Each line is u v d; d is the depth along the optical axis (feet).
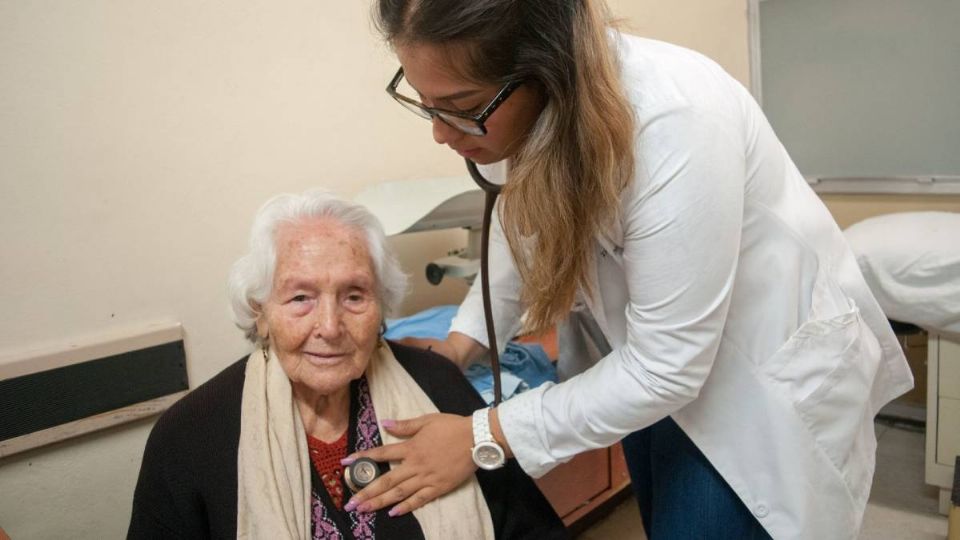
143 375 5.03
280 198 3.47
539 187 2.64
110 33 4.65
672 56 2.81
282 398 3.36
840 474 3.39
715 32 9.64
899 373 3.84
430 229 5.54
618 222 2.83
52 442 4.65
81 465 4.89
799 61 9.73
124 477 5.10
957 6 8.25
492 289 4.32
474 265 5.94
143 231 4.98
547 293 3.00
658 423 3.82
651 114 2.60
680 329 2.79
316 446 3.48
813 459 3.30
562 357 4.81
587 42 2.40
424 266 6.88
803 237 3.23
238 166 5.39
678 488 3.69
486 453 3.28
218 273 5.40
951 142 8.61
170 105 4.98
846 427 3.36
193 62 5.04
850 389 3.32
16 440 4.50
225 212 5.37
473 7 2.22
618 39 2.75
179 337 5.20
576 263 2.93
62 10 4.45
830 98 9.52
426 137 6.61
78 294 4.75
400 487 3.25
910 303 6.72
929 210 8.94
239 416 3.33
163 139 4.98
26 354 4.55
